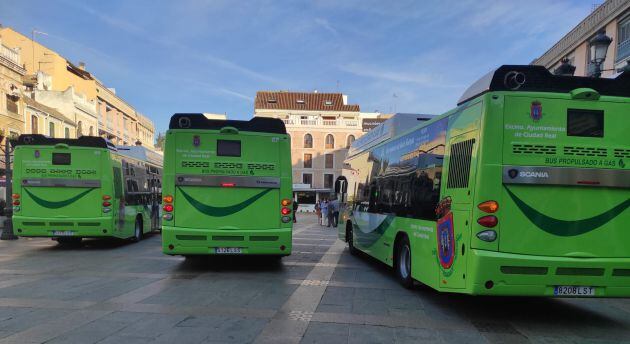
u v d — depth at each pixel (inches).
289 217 355.9
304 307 240.8
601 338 198.2
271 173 354.9
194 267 373.1
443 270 232.7
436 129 257.1
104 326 201.5
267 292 277.1
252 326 204.1
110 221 476.1
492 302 264.2
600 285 203.8
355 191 465.4
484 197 201.8
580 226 204.7
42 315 219.3
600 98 209.5
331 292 280.7
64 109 1432.1
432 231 248.8
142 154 621.0
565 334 203.5
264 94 2787.9
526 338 195.6
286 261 417.1
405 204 299.7
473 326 211.9
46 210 467.5
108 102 1841.8
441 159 245.0
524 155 203.9
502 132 203.6
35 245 541.6
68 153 472.4
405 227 294.7
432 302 259.0
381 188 364.5
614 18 768.9
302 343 182.2
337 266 391.5
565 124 207.2
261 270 361.7
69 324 204.2
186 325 204.1
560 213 204.2
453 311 239.3
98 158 476.7
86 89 1679.4
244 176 350.9
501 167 202.2
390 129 357.7
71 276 326.6
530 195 203.6
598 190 206.5
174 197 343.6
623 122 210.8
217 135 350.9
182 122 349.7
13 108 1099.9
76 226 469.4
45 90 1432.1
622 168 208.1
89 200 473.4
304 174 2431.1
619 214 207.5
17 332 191.9
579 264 200.4
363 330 201.2
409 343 184.9
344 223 514.0
